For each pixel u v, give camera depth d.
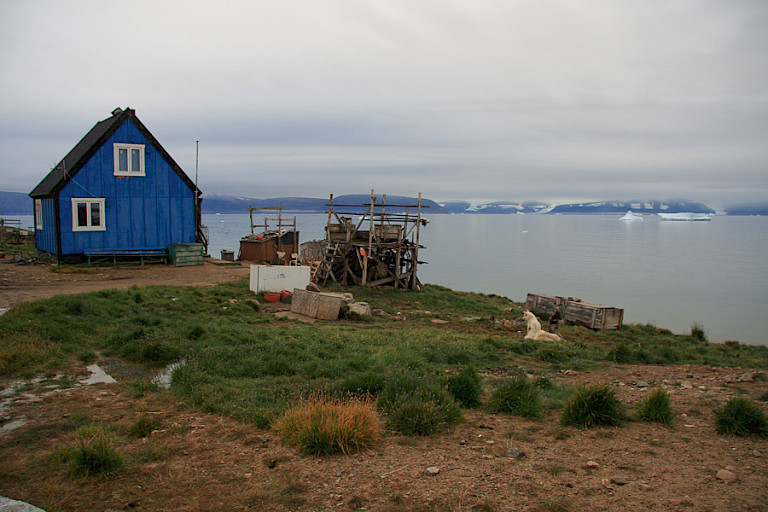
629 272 90.12
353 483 4.86
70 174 26.03
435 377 9.31
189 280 23.58
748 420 6.62
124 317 13.79
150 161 28.64
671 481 4.92
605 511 4.25
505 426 7.10
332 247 29.92
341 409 6.39
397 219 30.30
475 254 125.00
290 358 11.20
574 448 6.03
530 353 14.66
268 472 5.15
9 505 4.14
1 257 28.31
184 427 6.59
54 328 11.54
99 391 8.20
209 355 10.63
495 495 4.58
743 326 43.88
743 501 4.42
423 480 4.94
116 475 5.02
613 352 14.72
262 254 35.59
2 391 7.96
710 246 170.00
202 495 4.60
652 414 7.33
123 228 27.98
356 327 17.33
